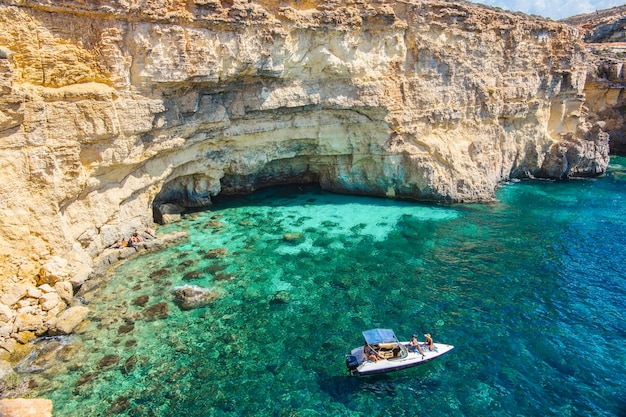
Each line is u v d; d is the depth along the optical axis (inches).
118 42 853.2
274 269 918.4
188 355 677.9
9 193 714.8
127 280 861.8
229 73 1002.7
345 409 595.2
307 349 697.6
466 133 1407.5
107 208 913.5
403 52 1240.8
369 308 801.6
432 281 895.7
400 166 1316.4
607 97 2076.8
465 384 640.4
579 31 1679.4
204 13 931.3
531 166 1638.8
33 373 630.5
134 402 591.8
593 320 784.3
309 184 1461.6
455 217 1223.5
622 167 1831.9
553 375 659.4
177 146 1021.8
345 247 1021.8
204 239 1037.8
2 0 710.5
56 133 780.0
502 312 802.2
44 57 764.0
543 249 1045.2
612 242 1084.5
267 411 588.1
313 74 1163.9
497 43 1418.6
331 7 1108.5
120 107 868.6
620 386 639.1
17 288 710.5
